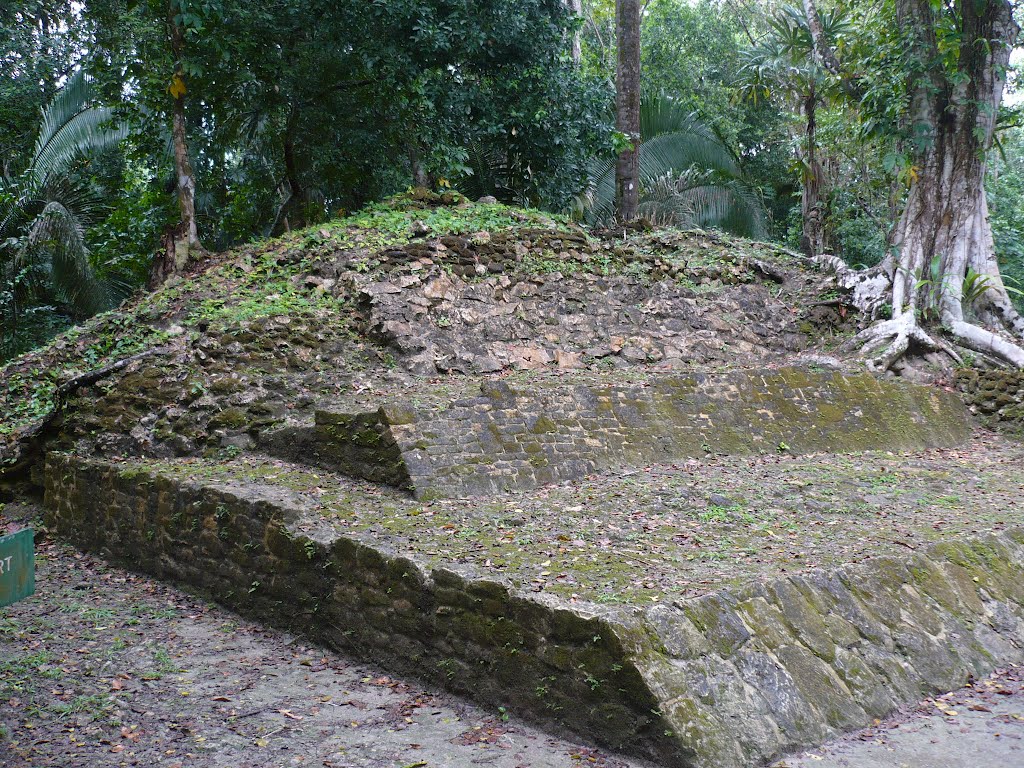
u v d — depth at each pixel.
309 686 5.25
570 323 11.60
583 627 4.33
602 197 19.88
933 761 4.14
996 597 5.82
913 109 13.85
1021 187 21.62
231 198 18.06
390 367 9.98
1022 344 13.36
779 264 15.12
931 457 10.03
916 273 13.62
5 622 6.34
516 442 7.64
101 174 18.56
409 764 4.18
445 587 5.09
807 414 10.12
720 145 20.64
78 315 16.67
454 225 12.56
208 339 9.59
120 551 7.80
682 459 8.67
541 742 4.38
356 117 15.30
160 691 5.12
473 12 14.17
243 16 13.31
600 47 27.39
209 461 8.20
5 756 4.26
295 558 6.14
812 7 17.73
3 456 8.99
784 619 4.76
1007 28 13.62
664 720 4.00
